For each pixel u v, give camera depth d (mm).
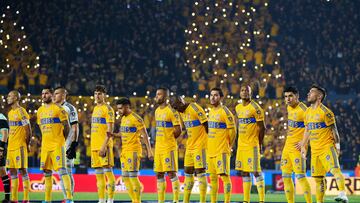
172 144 48656
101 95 51125
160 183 49062
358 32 122812
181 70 111312
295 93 46750
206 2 110812
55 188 73438
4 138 50812
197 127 48031
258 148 47531
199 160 47938
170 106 48875
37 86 103312
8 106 93438
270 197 70562
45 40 111812
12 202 51375
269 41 117250
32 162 89875
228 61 108375
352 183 75562
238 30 110750
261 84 105688
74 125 51500
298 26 123188
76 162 81000
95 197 67062
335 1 125750
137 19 118250
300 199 68438
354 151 100188
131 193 49812
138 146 49719
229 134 47344
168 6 120938
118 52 113875
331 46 121312
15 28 110625
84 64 109750
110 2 119250
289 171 47250
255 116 47219
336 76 115250
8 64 94688
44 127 48188
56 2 116250
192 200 64688
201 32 109750
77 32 114188
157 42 115875
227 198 47594
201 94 106500
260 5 120312
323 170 44906
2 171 51250
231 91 104375
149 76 109750
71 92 104000
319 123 44438
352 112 105875
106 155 50406
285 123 95625
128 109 49688
